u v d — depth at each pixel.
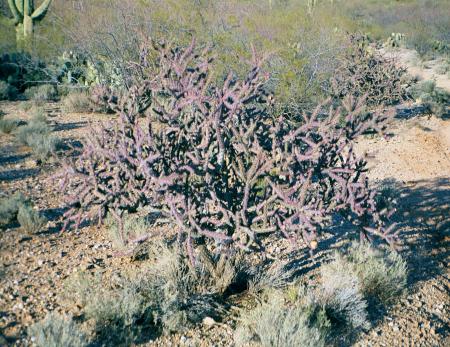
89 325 4.05
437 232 6.82
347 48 14.66
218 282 4.75
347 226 6.53
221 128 3.83
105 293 4.33
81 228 5.80
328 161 3.98
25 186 6.86
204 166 3.63
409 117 13.04
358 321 4.46
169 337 4.11
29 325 3.99
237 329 4.19
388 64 14.46
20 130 8.89
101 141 3.81
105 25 12.96
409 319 4.77
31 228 5.52
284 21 15.28
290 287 4.79
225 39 12.26
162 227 5.88
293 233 3.83
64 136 9.27
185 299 4.41
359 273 5.11
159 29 12.55
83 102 11.55
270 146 4.04
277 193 3.50
